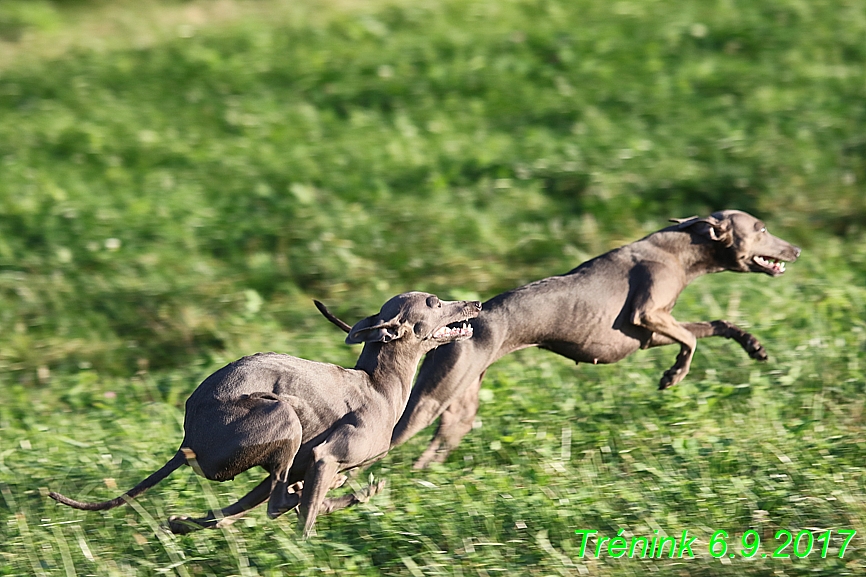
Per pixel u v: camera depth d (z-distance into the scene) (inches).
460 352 537.6
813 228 882.8
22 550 465.1
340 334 754.8
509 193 962.7
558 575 444.8
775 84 1172.5
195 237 905.5
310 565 449.1
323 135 1099.9
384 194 971.3
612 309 557.9
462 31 1342.3
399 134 1093.8
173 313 794.8
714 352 658.2
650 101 1146.0
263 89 1213.1
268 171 1013.2
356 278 840.9
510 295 551.5
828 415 578.9
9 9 1501.0
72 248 890.1
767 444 543.5
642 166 1003.9
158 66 1283.2
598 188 959.6
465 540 465.7
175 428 602.9
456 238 894.4
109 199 958.4
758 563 452.1
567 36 1300.4
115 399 667.4
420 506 496.1
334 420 462.3
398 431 542.0
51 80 1256.8
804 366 624.7
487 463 553.6
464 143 1064.2
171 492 514.6
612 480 523.2
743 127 1072.8
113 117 1148.5
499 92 1181.1
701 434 562.9
